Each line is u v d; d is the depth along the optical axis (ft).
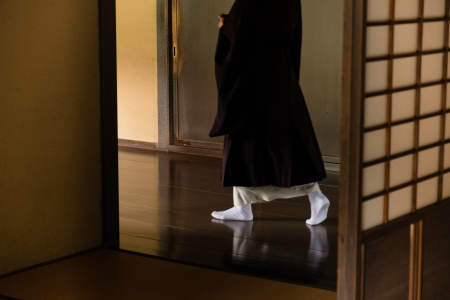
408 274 8.86
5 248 10.93
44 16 11.11
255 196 13.30
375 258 8.11
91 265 11.35
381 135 7.95
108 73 12.14
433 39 8.76
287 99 12.60
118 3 20.83
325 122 17.80
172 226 13.39
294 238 12.63
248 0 12.37
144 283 10.55
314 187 13.17
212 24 19.27
